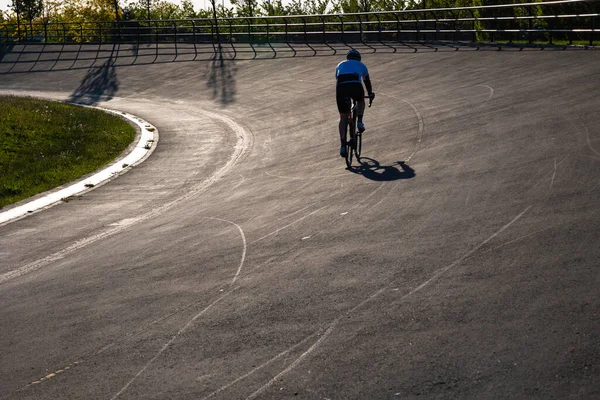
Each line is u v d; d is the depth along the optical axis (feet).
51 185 39.22
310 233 22.33
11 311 18.71
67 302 18.78
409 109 48.67
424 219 21.86
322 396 11.60
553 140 30.37
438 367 12.10
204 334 14.97
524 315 13.78
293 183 32.14
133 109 78.59
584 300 14.10
